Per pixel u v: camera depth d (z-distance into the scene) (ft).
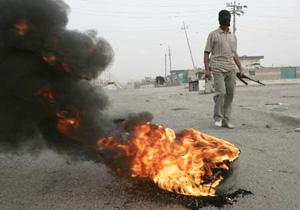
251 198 12.41
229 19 27.20
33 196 12.74
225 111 27.84
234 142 22.03
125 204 11.82
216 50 27.30
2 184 14.03
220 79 27.30
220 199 12.01
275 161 17.48
